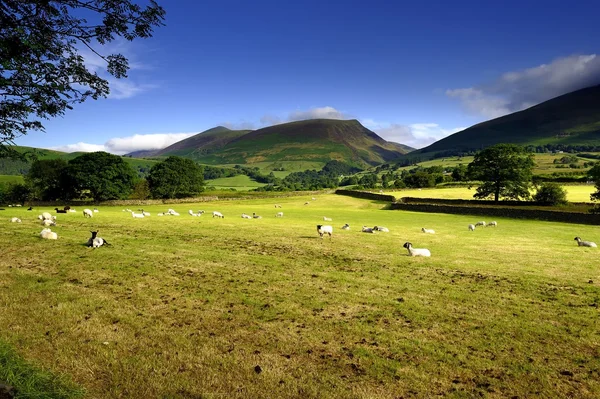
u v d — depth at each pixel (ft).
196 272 52.60
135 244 74.18
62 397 21.53
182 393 23.22
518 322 35.24
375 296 42.83
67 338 30.17
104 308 37.09
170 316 35.55
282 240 86.38
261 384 24.32
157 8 32.58
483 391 23.97
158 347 29.12
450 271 56.39
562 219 176.14
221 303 39.50
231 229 105.60
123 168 301.02
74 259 58.70
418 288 46.47
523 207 203.82
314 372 25.94
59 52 32.45
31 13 30.58
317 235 97.60
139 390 23.36
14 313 34.96
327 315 36.60
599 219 160.76
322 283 48.14
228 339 30.81
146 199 317.42
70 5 31.09
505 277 52.80
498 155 244.42
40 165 291.58
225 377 25.05
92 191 294.25
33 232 87.45
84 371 25.29
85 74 34.06
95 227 101.76
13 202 288.51
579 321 35.53
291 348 29.45
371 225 142.00
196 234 92.32
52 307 36.88
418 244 85.87
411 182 458.91
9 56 29.48
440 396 23.40
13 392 20.84
